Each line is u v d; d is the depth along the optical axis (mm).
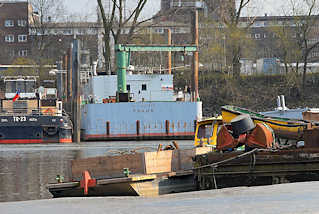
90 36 177875
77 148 70375
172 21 189375
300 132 36562
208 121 40531
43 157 59656
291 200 26219
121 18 122312
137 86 88750
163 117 83750
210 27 141375
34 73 151000
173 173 33500
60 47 180125
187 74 139375
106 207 27484
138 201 29266
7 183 40344
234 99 127875
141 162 34656
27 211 27203
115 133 84125
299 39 131250
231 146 32500
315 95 125875
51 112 84812
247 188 30609
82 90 106812
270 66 143750
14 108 86938
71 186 32562
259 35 199000
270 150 31219
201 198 28547
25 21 199000
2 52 193250
